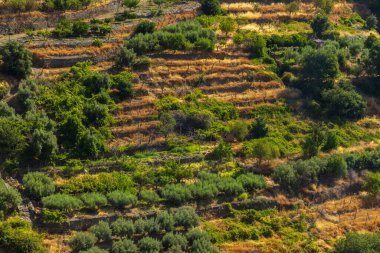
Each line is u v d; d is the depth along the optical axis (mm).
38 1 114500
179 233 78812
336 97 110625
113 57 107688
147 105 99000
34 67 99812
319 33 134250
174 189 83812
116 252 72188
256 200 86750
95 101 94625
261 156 92750
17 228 72500
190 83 107062
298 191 91188
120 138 93062
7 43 96875
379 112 116375
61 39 106875
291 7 140000
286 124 105938
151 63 107875
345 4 154500
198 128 98438
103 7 122062
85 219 77312
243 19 133875
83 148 88125
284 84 114938
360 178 96625
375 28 150375
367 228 87312
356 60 128125
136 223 76938
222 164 92625
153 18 123312
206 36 117188
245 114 105000
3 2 108875
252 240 81000
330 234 85188
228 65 113812
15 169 82000
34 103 91188
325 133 102875
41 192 78562
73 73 99500
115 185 83062
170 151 93312
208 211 83688
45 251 71062
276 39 127062
